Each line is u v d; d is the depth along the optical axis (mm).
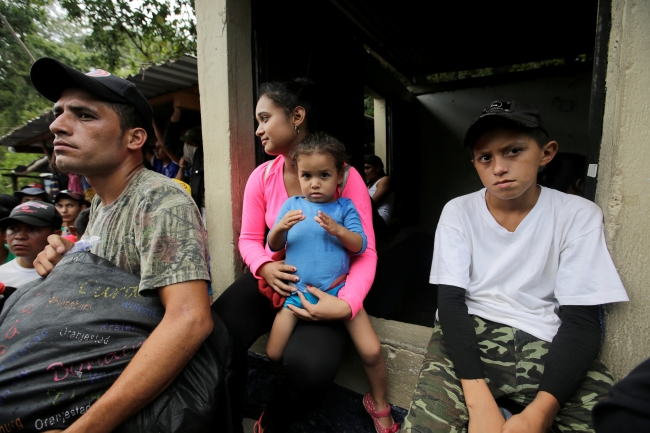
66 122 1199
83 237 1346
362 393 1690
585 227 1156
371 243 1546
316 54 2604
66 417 1057
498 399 1244
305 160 1381
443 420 1085
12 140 6324
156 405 1100
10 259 3029
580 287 1120
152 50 6395
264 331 1629
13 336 1081
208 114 2020
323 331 1368
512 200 1257
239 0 1942
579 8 3311
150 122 1396
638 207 1107
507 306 1268
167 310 1113
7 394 1029
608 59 1149
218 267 2109
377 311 3338
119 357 1104
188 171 4145
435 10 3287
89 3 5168
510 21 3555
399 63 4680
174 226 1161
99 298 1131
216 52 1938
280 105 1555
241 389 1541
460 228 1356
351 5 3145
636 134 1091
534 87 4578
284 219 1348
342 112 2984
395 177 4680
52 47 8938
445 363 1241
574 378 1034
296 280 1382
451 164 5207
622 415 581
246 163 2082
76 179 6062
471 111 5000
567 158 2123
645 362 625
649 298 1117
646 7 1043
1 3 8109
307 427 1820
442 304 1276
